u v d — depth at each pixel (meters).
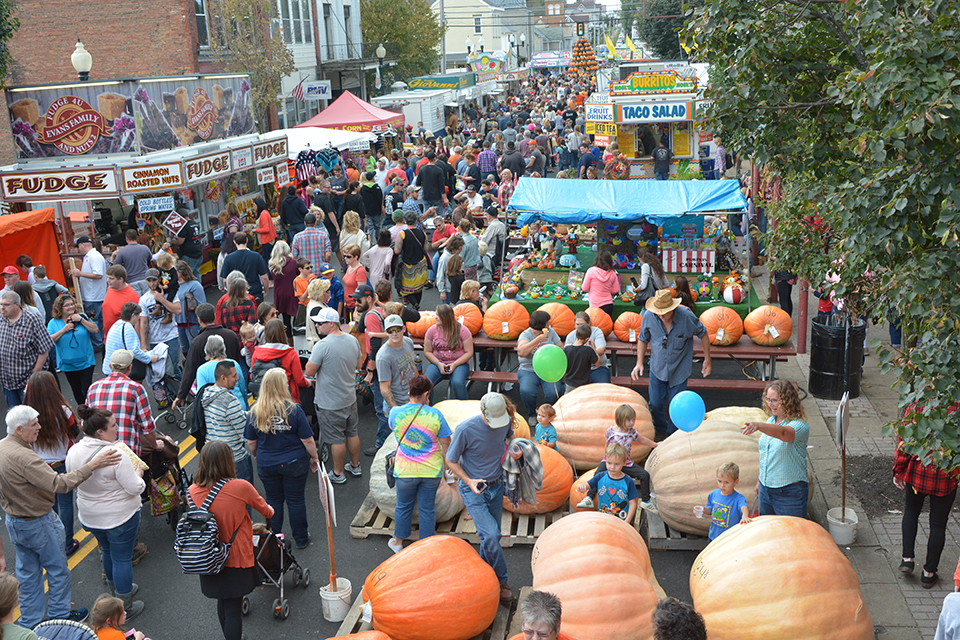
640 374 10.48
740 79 8.80
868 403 11.09
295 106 39.69
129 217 18.06
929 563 7.23
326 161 24.03
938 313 5.12
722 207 12.77
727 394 11.88
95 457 6.99
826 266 10.33
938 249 5.32
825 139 8.82
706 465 8.00
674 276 13.48
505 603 7.18
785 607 5.89
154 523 9.14
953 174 5.12
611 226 13.98
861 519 8.39
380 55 47.25
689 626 4.11
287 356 9.29
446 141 33.97
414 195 19.92
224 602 6.72
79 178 16.20
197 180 17.48
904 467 7.16
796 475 7.15
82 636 5.21
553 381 9.09
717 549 6.45
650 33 55.72
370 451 10.64
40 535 6.91
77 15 28.81
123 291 11.99
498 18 106.06
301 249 15.86
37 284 13.34
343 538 8.65
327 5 44.31
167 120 17.70
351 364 9.41
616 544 6.59
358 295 10.91
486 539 7.02
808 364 12.77
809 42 8.93
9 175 16.20
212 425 8.42
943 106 4.94
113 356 8.30
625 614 6.17
